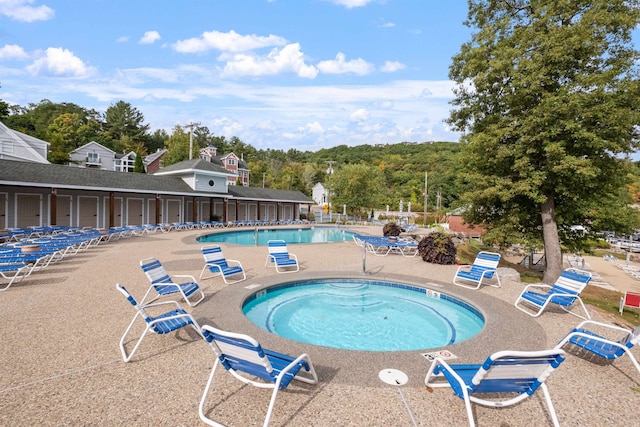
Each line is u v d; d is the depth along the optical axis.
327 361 4.38
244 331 5.35
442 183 70.88
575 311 7.03
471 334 6.41
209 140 94.69
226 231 24.72
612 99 10.54
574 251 15.68
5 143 27.25
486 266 9.30
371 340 6.08
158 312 6.25
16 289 7.81
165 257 12.80
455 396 3.62
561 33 10.98
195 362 4.29
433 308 7.91
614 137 11.17
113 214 23.23
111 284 8.33
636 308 12.07
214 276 9.45
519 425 3.19
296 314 7.38
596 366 4.52
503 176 13.66
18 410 3.22
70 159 44.56
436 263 12.63
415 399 3.55
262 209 39.19
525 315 6.62
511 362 2.76
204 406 3.34
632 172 13.00
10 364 4.16
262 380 3.86
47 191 21.50
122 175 25.45
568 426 3.19
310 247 17.31
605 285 19.62
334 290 9.19
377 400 3.51
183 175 30.62
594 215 14.49
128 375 3.94
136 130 76.56
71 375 3.92
